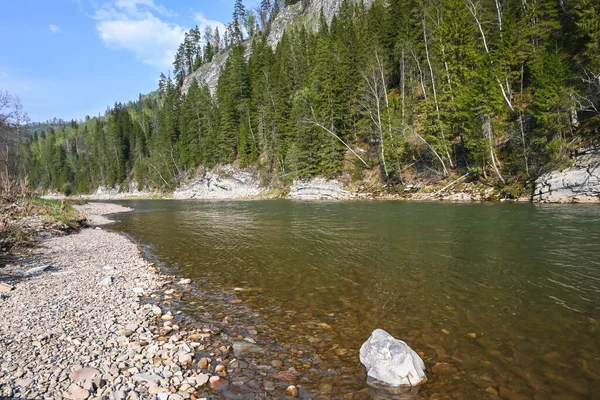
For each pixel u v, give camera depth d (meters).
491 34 33.59
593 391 4.38
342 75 44.91
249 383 4.82
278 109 55.19
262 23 129.12
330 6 97.19
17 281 10.10
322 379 4.90
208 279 10.41
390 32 47.72
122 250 15.55
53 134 150.38
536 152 26.50
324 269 10.80
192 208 41.22
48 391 4.42
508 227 15.40
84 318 7.21
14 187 24.30
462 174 32.38
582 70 25.42
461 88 30.72
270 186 56.34
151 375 4.93
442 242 13.38
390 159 38.06
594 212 17.91
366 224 19.05
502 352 5.42
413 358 4.92
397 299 7.95
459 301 7.58
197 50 144.50
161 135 87.81
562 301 7.23
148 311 7.75
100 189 103.94
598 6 23.92
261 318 7.29
